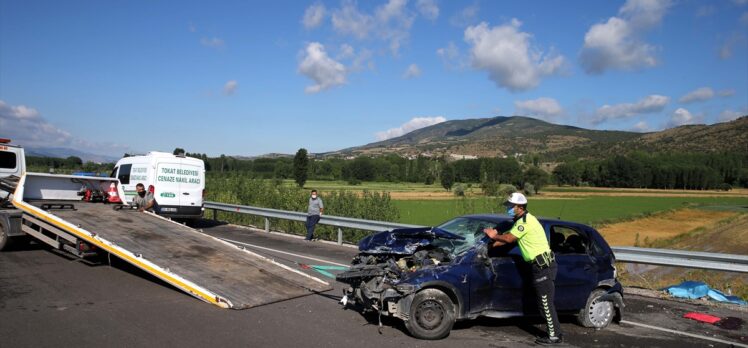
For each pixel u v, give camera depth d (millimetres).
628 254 10867
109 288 8250
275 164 116375
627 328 7305
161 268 7953
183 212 17516
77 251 9492
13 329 6023
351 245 16391
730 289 10781
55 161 46312
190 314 6965
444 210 47781
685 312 8359
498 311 6770
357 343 6094
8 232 10727
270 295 7957
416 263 6871
